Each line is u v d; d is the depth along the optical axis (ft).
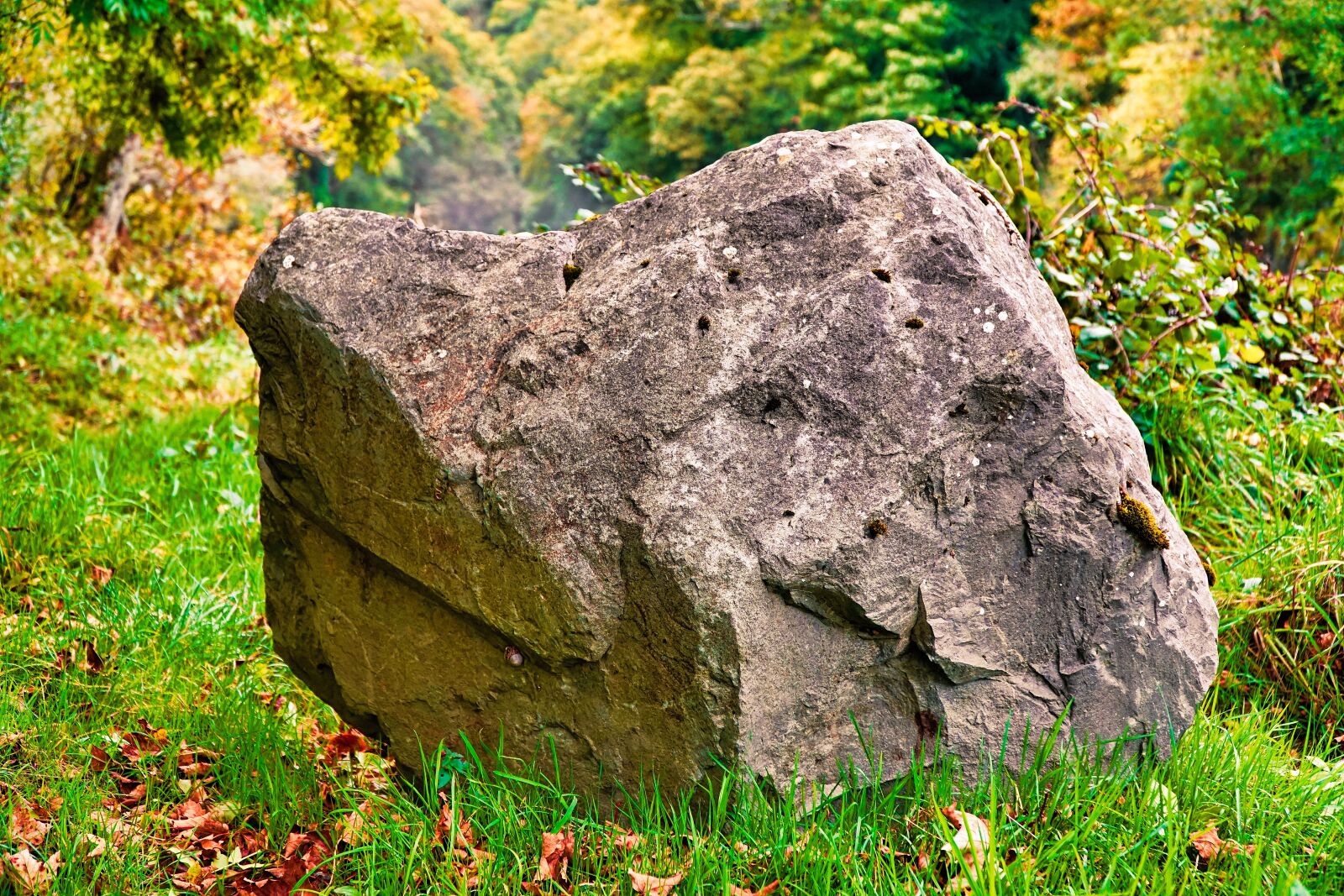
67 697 11.17
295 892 8.35
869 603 8.07
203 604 13.92
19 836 8.79
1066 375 8.88
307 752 10.78
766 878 8.05
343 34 30.48
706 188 8.98
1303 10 44.62
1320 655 11.58
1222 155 49.08
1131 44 58.03
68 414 25.63
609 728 8.41
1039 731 8.80
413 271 9.04
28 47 29.99
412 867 8.39
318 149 53.26
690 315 8.35
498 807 8.63
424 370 8.71
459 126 139.13
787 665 8.10
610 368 8.33
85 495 17.03
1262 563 12.69
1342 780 9.56
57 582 14.14
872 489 8.09
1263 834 8.74
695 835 8.19
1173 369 14.96
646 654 8.12
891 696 8.56
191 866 8.79
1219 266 15.96
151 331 39.55
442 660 9.03
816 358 8.15
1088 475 8.60
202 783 10.11
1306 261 45.52
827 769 8.46
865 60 75.77
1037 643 8.74
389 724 9.42
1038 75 62.80
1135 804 8.96
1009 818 8.73
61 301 34.04
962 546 8.39
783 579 7.89
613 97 94.73
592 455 8.16
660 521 7.91
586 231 9.24
